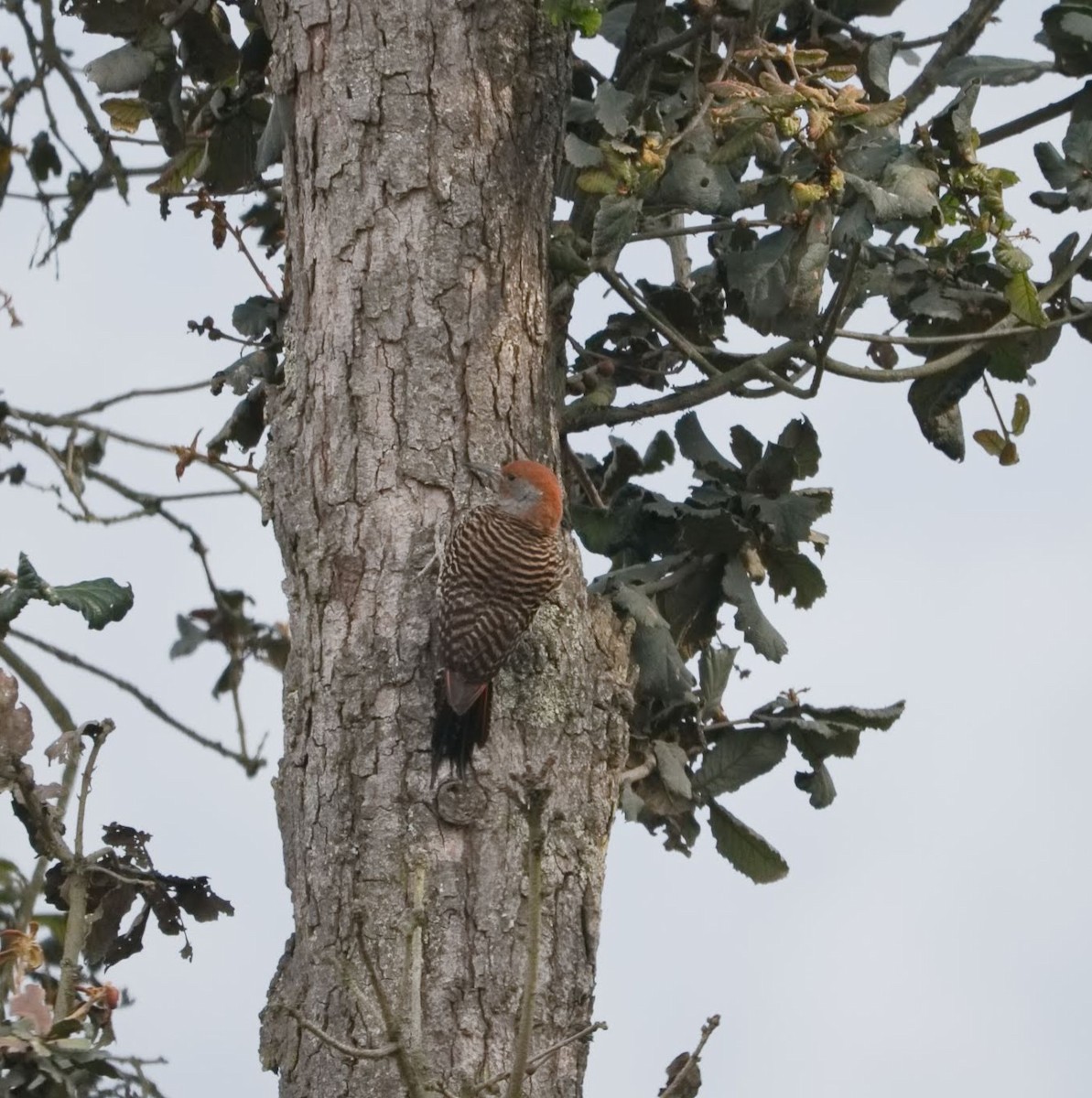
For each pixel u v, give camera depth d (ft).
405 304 36.42
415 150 37.01
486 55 37.73
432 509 35.53
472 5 37.78
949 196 40.81
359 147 37.11
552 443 37.45
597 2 36.99
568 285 40.98
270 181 47.14
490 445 36.22
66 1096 29.40
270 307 42.29
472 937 32.89
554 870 33.86
